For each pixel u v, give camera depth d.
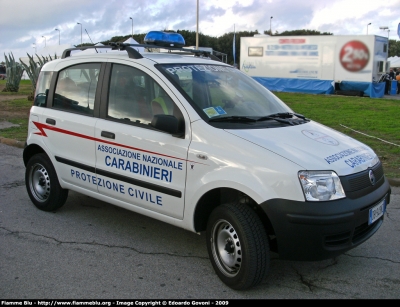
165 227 4.87
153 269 3.86
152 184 3.92
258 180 3.25
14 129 11.16
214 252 3.65
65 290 3.46
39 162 5.16
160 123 3.64
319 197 3.16
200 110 3.76
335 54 21.95
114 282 3.61
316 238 3.13
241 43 25.19
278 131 3.71
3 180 6.75
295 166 3.20
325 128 4.18
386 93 24.36
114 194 4.33
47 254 4.12
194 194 3.61
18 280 3.61
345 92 21.95
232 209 3.40
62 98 4.94
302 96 21.38
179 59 4.41
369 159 3.72
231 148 3.45
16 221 4.98
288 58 23.59
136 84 4.19
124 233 4.68
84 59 4.76
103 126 4.34
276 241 3.36
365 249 4.36
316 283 3.66
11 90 22.91
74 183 4.79
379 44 21.50
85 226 4.86
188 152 3.63
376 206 3.52
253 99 4.37
